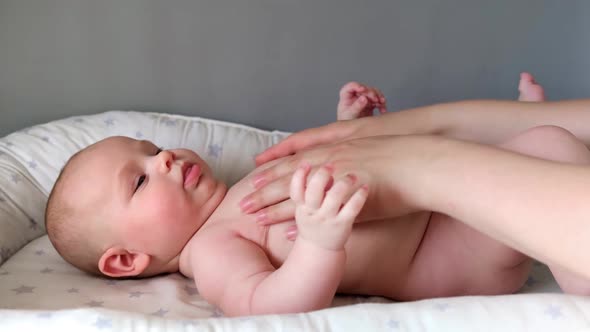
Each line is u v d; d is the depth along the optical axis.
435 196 0.69
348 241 0.88
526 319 0.62
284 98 1.51
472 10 1.49
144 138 1.36
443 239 0.93
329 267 0.76
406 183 0.71
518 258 0.88
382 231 0.89
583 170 0.60
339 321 0.63
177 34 1.43
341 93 1.24
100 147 1.05
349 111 1.21
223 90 1.49
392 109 1.55
